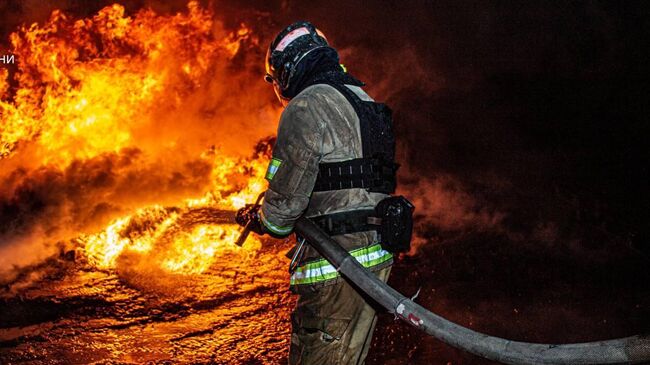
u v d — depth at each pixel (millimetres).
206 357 3129
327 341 2266
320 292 2242
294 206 2170
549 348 1799
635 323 3447
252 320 3490
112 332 3318
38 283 3793
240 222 2453
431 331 1987
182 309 3580
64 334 3277
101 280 3857
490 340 1892
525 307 3660
